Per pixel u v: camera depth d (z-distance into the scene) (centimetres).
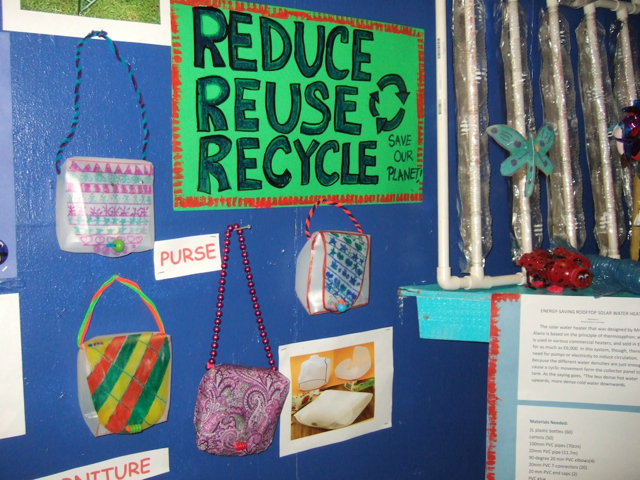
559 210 100
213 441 72
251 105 76
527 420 86
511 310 85
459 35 91
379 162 89
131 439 73
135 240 67
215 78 74
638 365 84
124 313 71
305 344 85
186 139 73
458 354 102
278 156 79
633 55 109
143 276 72
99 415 66
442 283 89
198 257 75
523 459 87
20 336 66
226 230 77
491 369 86
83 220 64
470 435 105
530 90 98
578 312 84
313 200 83
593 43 102
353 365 90
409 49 90
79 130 67
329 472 89
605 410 85
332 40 82
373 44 86
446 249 90
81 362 66
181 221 74
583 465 86
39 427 67
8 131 63
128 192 67
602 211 103
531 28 102
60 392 68
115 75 69
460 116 91
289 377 84
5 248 64
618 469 85
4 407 65
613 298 84
